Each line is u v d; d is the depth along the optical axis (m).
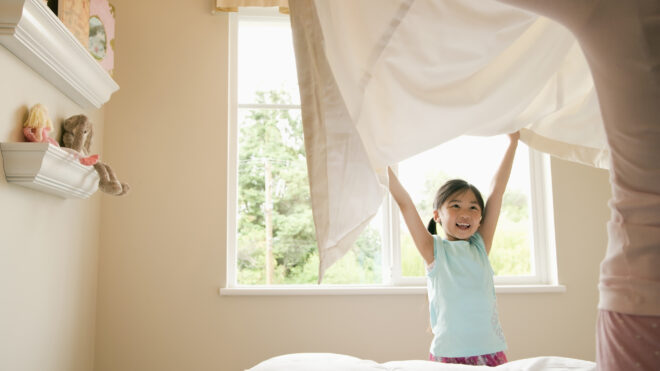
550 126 1.36
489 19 0.92
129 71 2.45
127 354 2.32
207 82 2.48
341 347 2.39
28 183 1.51
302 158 2.62
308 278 2.54
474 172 2.70
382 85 0.97
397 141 1.04
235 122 2.54
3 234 1.46
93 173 1.86
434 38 0.93
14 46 1.42
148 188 2.40
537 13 0.75
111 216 2.38
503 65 1.06
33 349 1.69
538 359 1.27
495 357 1.71
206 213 2.41
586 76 1.24
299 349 2.38
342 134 0.88
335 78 0.94
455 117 1.05
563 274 2.53
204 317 2.37
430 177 2.68
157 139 2.43
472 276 1.77
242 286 2.46
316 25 0.90
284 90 2.64
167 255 2.38
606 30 0.68
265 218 2.56
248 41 2.65
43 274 1.76
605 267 0.70
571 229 2.56
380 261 2.58
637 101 0.66
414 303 2.43
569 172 2.60
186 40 2.49
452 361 1.70
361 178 0.90
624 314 0.65
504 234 2.67
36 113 1.54
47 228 1.79
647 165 0.66
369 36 0.93
